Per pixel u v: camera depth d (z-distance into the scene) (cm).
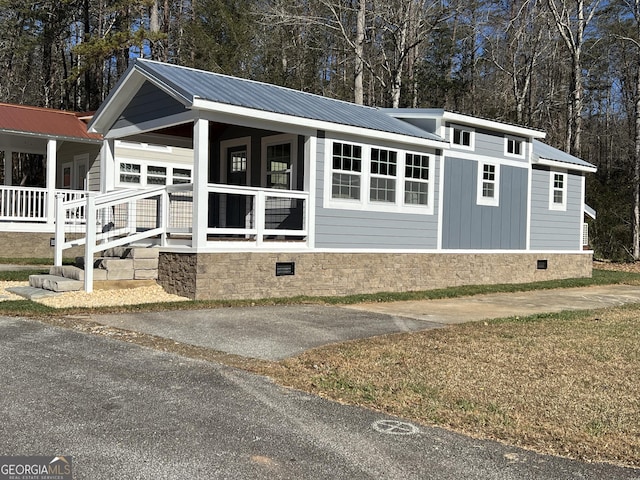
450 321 985
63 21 3284
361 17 2600
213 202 1502
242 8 2733
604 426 488
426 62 3675
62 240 1222
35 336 747
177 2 3111
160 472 380
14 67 3678
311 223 1223
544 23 3306
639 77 2605
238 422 473
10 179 2114
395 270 1380
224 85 1238
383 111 1591
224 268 1092
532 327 934
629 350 769
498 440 455
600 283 1766
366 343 775
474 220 1571
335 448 428
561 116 3969
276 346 742
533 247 1752
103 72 3609
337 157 1264
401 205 1387
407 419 495
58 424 455
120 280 1107
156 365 630
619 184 3234
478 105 3834
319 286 1238
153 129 1221
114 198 1093
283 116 1139
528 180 1730
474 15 3481
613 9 3225
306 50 3139
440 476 388
